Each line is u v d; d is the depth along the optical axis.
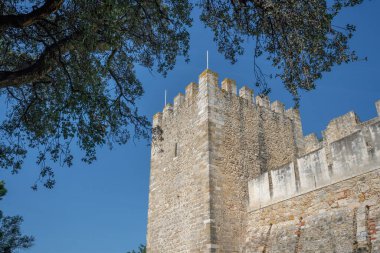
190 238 14.67
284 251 12.41
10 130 11.05
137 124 11.02
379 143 11.08
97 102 9.12
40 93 10.94
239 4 8.75
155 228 17.52
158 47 10.95
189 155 16.66
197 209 14.82
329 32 7.73
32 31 10.06
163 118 20.33
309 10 7.54
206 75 17.22
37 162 10.60
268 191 14.62
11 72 8.07
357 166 11.52
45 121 10.44
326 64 8.11
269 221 14.02
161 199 17.84
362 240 10.14
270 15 8.02
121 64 11.26
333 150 12.51
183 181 16.48
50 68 8.73
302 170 13.45
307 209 12.68
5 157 10.91
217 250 13.48
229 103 17.34
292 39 7.81
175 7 9.88
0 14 8.38
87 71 9.16
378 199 10.57
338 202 11.71
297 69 8.12
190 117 17.58
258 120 18.27
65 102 9.19
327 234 11.34
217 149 15.62
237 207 14.94
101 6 7.70
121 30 9.07
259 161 17.00
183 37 10.90
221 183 14.97
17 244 18.98
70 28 9.04
